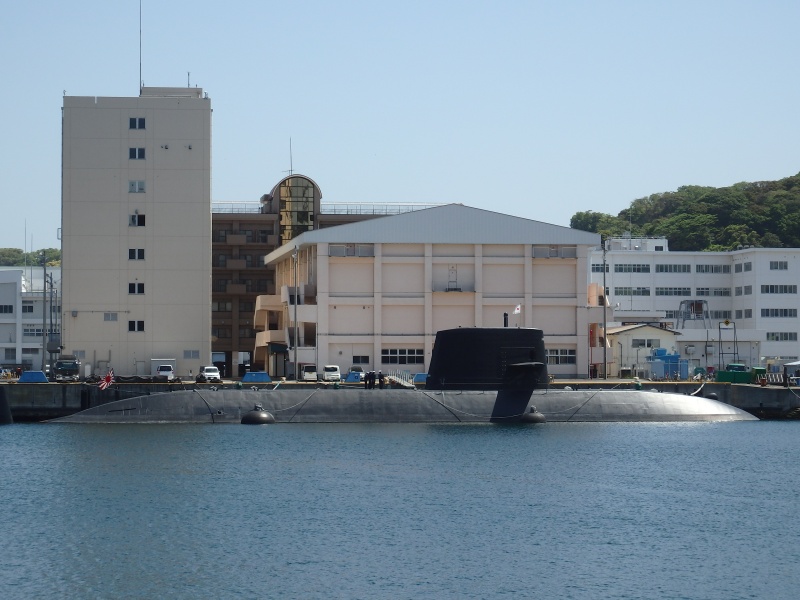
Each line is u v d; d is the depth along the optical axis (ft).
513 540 154.71
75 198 356.38
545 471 211.82
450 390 274.77
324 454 228.63
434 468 212.43
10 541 151.84
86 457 223.51
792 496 189.67
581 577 136.87
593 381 330.95
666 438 265.54
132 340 358.84
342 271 353.31
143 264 358.84
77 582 132.67
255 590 129.90
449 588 131.64
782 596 130.21
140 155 359.05
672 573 139.23
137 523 162.71
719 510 176.86
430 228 354.74
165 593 128.57
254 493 186.29
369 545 150.71
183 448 236.43
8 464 214.69
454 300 356.18
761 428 291.99
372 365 352.69
